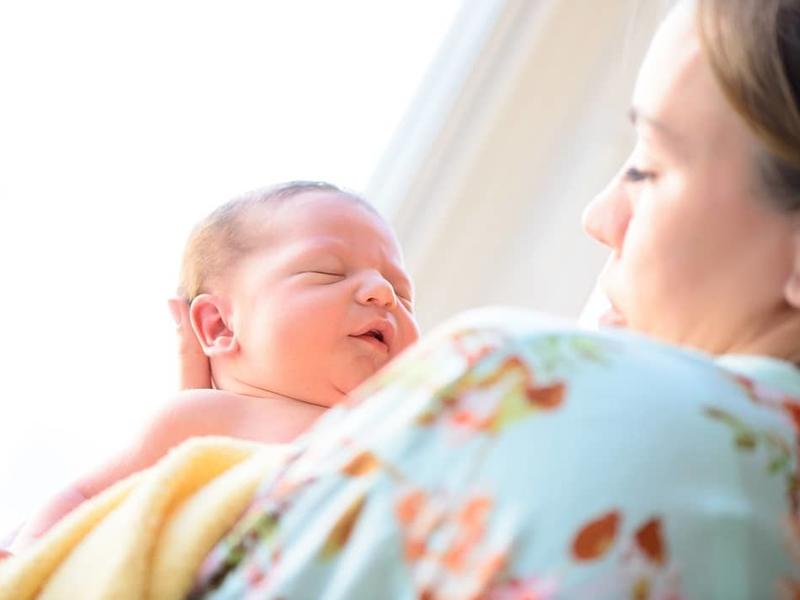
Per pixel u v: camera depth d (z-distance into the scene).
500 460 0.58
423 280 1.89
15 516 1.51
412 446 0.60
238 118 1.72
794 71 0.70
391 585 0.58
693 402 0.60
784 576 0.59
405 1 1.85
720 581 0.57
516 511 0.57
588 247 1.96
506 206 1.95
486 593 0.56
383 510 0.59
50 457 1.54
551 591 0.55
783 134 0.70
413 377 0.63
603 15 2.02
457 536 0.57
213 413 1.28
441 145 1.87
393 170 1.82
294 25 1.77
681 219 0.73
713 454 0.59
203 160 1.69
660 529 0.56
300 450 0.66
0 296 1.55
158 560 0.70
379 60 1.83
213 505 0.70
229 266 1.37
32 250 1.57
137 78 1.65
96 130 1.62
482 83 1.91
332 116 1.79
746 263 0.72
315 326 1.30
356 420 0.63
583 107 2.00
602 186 1.97
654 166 0.75
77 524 0.78
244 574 0.63
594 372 0.60
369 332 1.32
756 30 0.71
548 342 0.62
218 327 1.38
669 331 0.75
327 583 0.59
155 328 1.62
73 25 1.61
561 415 0.59
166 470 0.75
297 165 1.76
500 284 1.95
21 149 1.57
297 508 0.62
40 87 1.59
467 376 0.61
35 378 1.55
